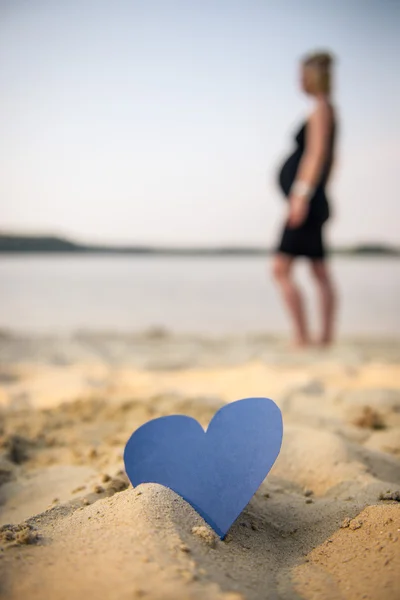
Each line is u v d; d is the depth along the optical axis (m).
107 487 1.93
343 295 12.21
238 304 11.31
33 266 18.30
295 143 6.46
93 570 1.24
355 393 3.88
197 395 3.74
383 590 1.28
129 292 12.79
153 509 1.48
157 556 1.29
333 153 6.43
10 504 2.10
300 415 3.30
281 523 1.71
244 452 1.64
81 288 13.28
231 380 4.69
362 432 2.96
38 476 2.33
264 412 1.67
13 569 1.26
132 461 1.75
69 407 3.30
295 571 1.43
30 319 9.34
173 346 6.76
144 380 4.72
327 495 2.00
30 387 4.31
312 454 2.24
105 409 3.24
